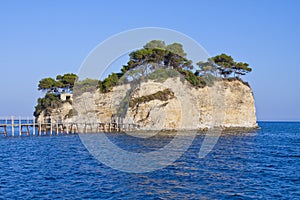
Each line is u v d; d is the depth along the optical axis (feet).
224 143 187.83
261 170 98.53
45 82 291.17
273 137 247.50
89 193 70.74
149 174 88.58
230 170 97.91
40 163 110.52
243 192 72.69
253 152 144.77
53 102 284.00
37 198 66.85
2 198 66.69
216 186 77.56
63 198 66.95
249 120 325.83
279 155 134.92
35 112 303.68
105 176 87.10
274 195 70.54
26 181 81.76
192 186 77.30
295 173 94.17
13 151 147.23
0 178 85.30
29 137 228.02
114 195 69.41
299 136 269.23
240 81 322.14
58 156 128.16
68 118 271.49
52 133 259.60
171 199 67.05
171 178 84.99
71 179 84.02
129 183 79.46
